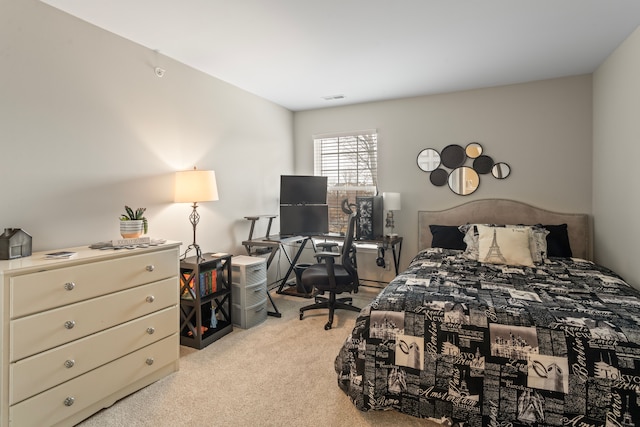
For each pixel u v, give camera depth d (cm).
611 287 226
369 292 419
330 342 279
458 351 175
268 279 429
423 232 401
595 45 270
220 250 351
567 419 153
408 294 210
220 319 321
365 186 439
